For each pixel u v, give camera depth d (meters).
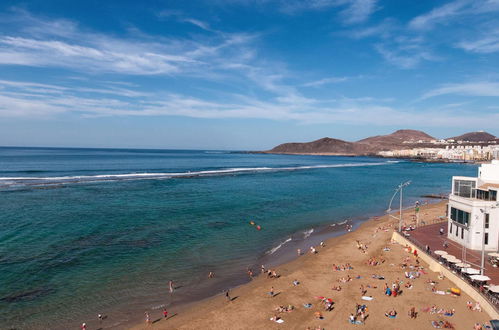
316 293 30.38
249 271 35.41
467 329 24.02
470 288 29.00
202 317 26.03
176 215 59.91
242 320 25.58
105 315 26.14
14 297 28.48
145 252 40.41
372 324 24.84
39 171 129.88
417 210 62.22
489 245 38.69
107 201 70.44
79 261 36.84
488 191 39.56
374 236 49.91
